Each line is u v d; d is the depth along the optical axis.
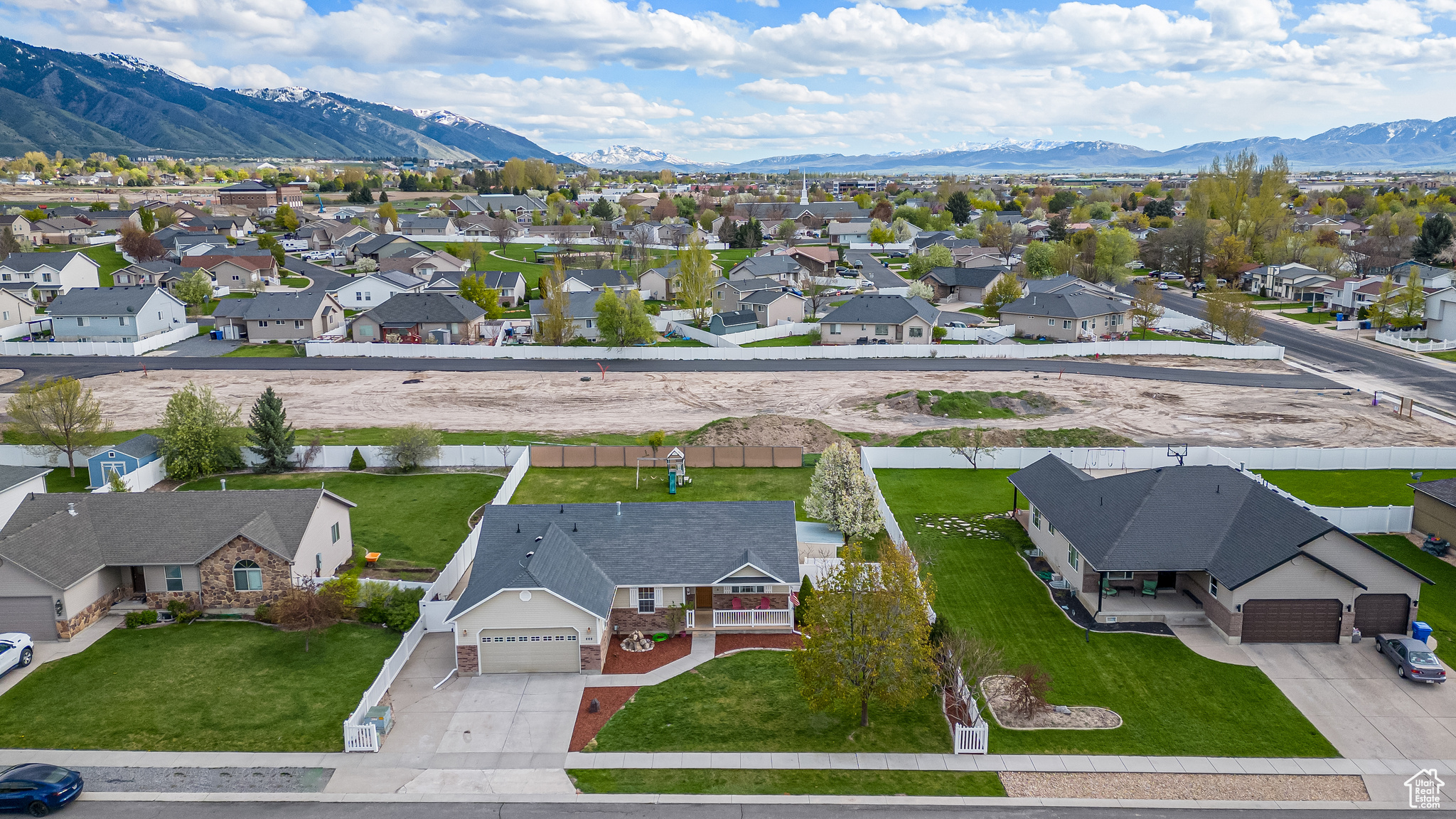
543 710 31.44
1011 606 39.03
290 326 97.31
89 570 36.94
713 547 37.81
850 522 44.81
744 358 91.25
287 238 175.12
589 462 59.72
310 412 71.88
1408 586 35.12
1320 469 57.03
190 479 56.25
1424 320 98.06
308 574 39.62
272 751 28.86
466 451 59.41
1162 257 148.88
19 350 89.94
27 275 114.69
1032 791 26.69
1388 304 100.19
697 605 38.12
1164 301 124.94
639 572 36.81
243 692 32.38
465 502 52.59
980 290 122.12
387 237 158.12
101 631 36.88
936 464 58.81
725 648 36.00
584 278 120.38
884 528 48.00
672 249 182.25
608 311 92.06
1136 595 39.12
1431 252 136.50
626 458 59.69
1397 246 142.88
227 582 38.47
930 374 83.75
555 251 170.62
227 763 28.16
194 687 32.66
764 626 37.25
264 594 38.62
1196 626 37.00
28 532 36.56
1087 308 97.19
